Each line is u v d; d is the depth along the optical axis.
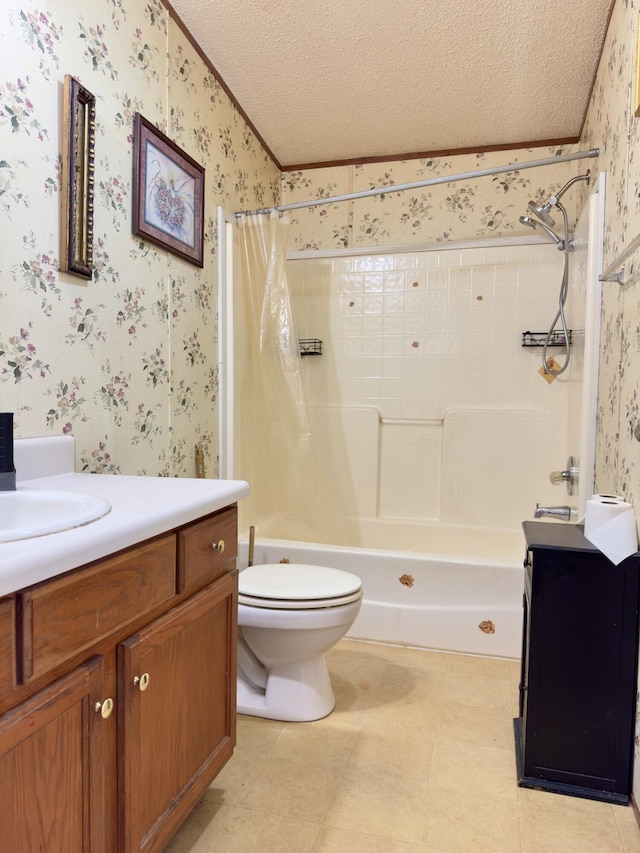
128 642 0.88
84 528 0.80
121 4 1.57
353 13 1.84
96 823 0.81
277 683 1.67
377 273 2.93
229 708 1.24
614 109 1.76
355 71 2.16
